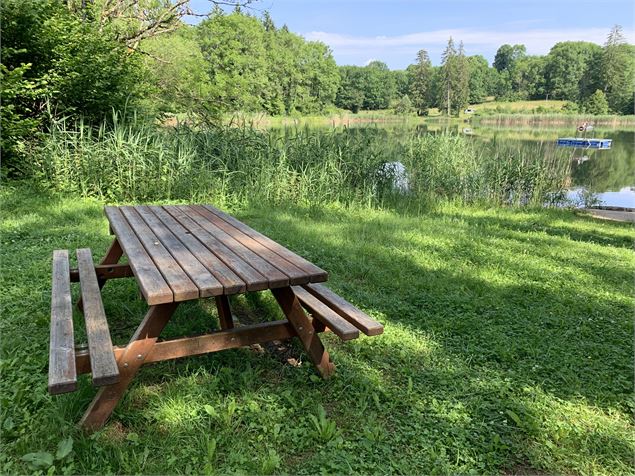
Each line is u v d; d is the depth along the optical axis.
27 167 7.30
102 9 11.61
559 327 3.56
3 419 2.15
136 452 2.02
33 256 4.42
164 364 2.66
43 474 1.87
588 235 6.88
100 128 7.64
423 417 2.37
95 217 6.02
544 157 10.18
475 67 89.06
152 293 2.06
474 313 3.71
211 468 1.91
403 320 3.54
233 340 2.46
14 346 2.77
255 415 2.28
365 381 2.60
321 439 2.16
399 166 8.96
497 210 8.47
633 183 13.64
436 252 5.34
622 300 4.12
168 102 12.34
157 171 7.29
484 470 2.05
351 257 4.89
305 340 2.57
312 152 8.23
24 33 7.96
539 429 2.30
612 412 2.51
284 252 2.76
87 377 2.38
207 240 2.99
